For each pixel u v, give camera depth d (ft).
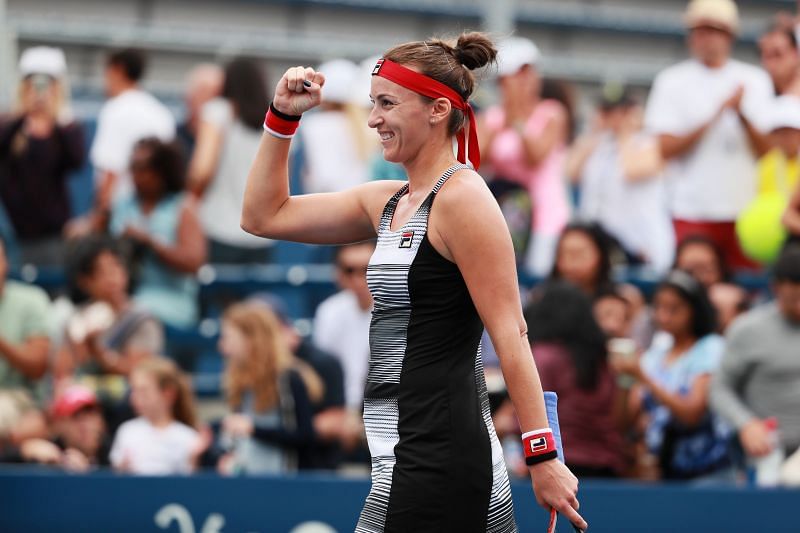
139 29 100.37
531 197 76.33
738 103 74.23
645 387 57.36
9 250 75.41
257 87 77.10
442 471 28.02
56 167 75.46
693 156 76.43
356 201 30.73
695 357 57.21
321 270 76.74
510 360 27.35
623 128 81.05
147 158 69.92
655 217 79.66
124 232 68.95
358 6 106.32
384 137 28.68
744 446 55.26
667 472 56.24
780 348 55.83
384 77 28.50
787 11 118.62
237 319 57.36
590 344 54.29
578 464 53.16
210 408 70.59
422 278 28.12
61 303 67.26
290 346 60.85
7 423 57.06
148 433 56.70
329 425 59.31
